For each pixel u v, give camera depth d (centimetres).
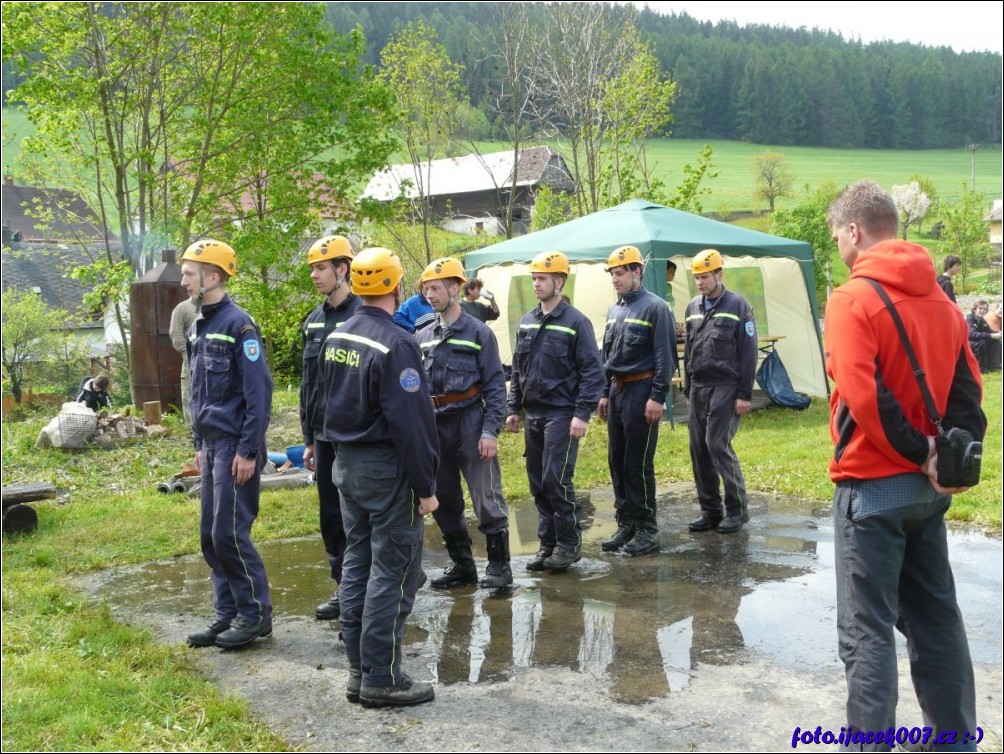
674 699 402
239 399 482
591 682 422
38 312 2395
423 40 2289
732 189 4703
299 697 418
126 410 1094
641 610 520
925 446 323
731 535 682
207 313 487
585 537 692
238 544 478
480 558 651
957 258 1103
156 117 1836
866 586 335
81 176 1912
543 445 603
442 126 2320
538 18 2228
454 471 563
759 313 1370
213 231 1878
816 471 873
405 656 459
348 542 420
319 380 505
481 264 1359
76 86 1617
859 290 334
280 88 1767
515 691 414
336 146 1859
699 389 684
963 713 346
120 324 1719
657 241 1150
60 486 880
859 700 331
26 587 588
